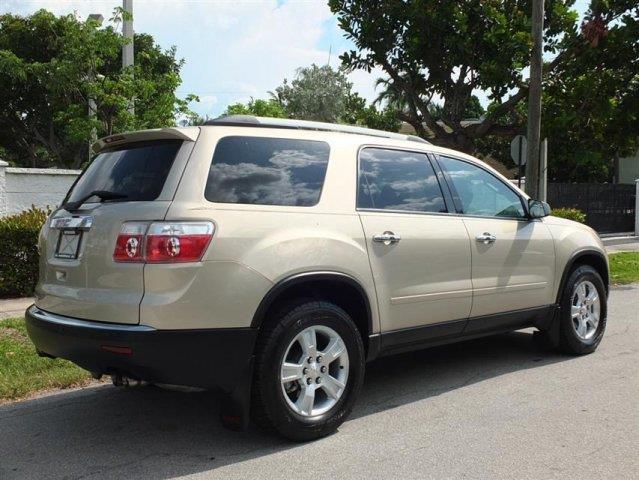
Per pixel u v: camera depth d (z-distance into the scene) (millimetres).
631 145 13352
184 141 3973
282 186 4156
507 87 12055
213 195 3854
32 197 10312
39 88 23000
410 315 4746
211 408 4863
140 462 3877
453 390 5238
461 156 5496
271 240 3924
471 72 12547
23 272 8852
